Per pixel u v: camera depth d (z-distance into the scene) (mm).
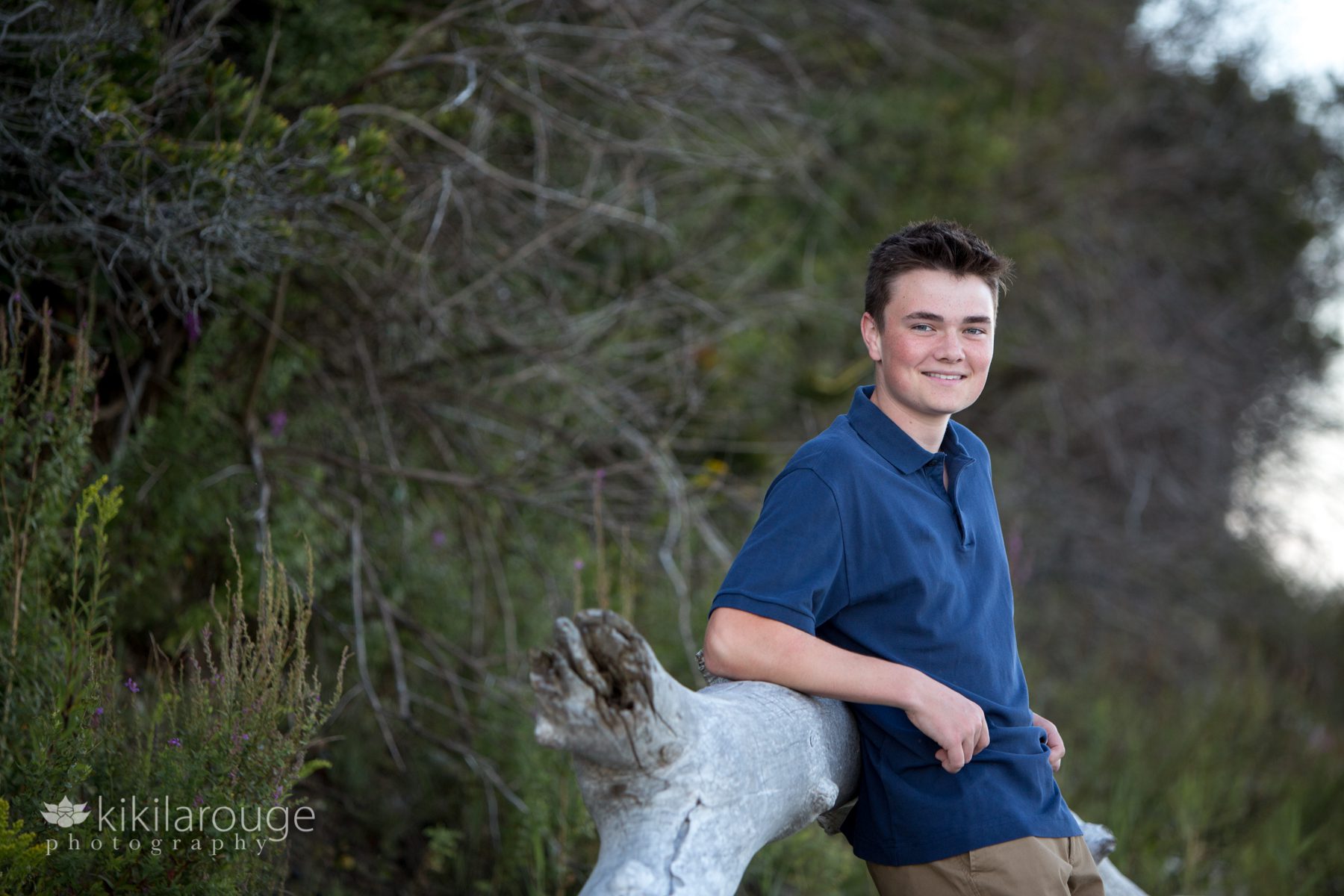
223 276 5336
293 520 6129
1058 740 3633
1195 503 16984
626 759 2578
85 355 4543
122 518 5598
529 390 7727
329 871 5539
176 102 5375
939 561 3264
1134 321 16578
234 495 6121
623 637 2502
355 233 6195
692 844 2615
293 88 6074
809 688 3027
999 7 15102
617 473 7590
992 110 15203
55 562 4773
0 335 4594
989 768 3207
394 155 6512
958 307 3318
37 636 4055
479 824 6203
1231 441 17859
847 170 12375
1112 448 15609
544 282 7711
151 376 6008
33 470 4293
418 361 7043
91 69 4723
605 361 7777
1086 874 3396
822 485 3172
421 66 6730
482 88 7145
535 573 7441
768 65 10711
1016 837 3148
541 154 6961
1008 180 14906
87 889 3475
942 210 13953
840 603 3217
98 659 4008
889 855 3260
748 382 10727
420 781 6344
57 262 5289
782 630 3029
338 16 6223
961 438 3660
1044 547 14719
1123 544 15234
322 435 6969
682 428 8430
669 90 7895
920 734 3219
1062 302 16016
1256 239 18656
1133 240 17109
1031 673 11977
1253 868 8070
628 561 6941
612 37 7031
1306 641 15680
